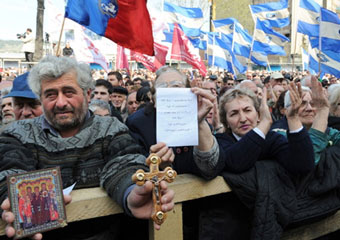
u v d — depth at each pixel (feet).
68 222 4.57
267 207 5.84
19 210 3.90
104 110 11.80
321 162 6.71
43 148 5.02
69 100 5.10
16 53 80.23
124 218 5.78
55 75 4.99
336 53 27.17
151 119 7.42
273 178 6.08
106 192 4.90
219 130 8.57
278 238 5.90
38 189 4.06
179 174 6.27
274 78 24.23
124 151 5.24
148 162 4.41
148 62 28.68
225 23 40.16
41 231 4.02
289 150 6.13
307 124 8.13
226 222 6.28
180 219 5.58
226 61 39.68
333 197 6.99
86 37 26.58
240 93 7.00
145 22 14.20
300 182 6.50
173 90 5.22
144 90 15.88
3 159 4.64
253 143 5.91
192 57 28.86
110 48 30.58
